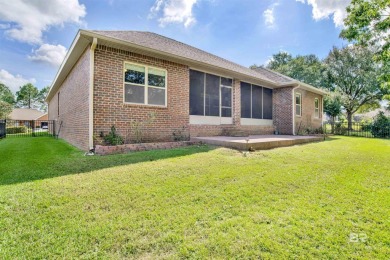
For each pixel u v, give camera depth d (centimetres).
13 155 583
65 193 301
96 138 625
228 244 194
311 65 2859
